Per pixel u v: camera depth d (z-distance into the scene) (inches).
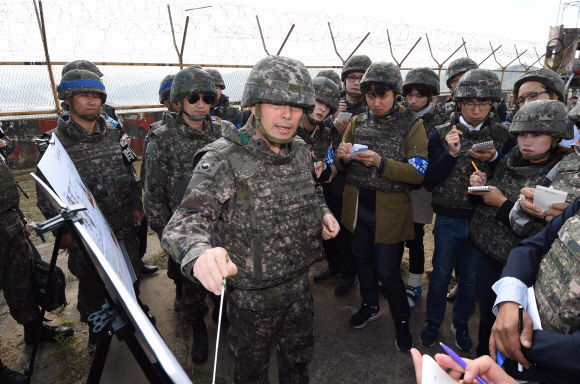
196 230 45.5
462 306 100.7
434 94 128.1
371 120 101.0
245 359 64.6
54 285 93.4
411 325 115.4
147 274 144.8
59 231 50.6
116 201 100.8
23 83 244.4
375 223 97.2
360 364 97.6
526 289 49.1
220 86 151.2
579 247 41.3
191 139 96.7
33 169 297.4
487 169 92.7
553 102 70.8
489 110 94.0
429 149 102.4
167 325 114.4
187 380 21.5
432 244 170.6
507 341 45.3
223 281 36.6
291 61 55.8
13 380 88.0
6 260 91.4
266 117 55.6
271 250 58.6
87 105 92.4
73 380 92.0
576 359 38.3
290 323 68.0
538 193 62.6
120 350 100.9
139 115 321.4
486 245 84.5
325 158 122.6
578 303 39.8
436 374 31.6
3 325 112.8
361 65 131.3
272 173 59.4
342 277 132.4
